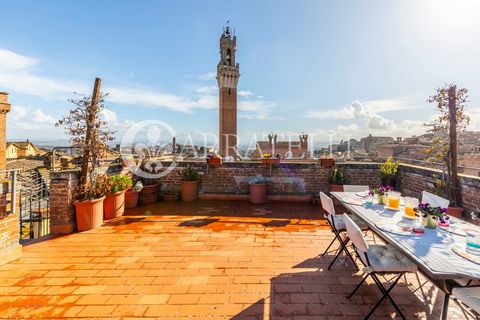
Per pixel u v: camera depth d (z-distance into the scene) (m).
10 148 23.23
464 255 1.59
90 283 2.46
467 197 3.88
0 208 2.85
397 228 2.13
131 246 3.40
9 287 2.38
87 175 4.25
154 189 6.00
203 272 2.70
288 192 6.27
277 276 2.62
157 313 2.01
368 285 2.46
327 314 2.01
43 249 3.29
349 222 2.16
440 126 4.21
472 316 1.83
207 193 6.30
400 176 5.68
